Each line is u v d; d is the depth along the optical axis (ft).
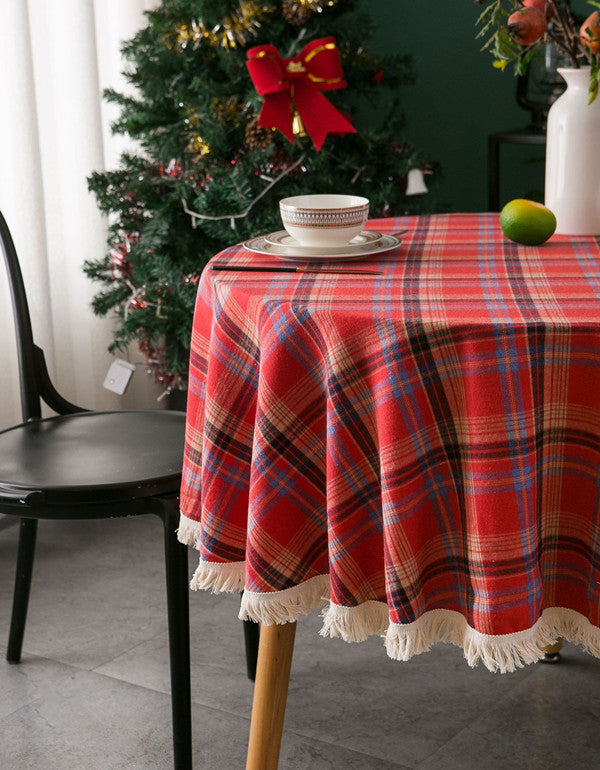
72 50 7.59
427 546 3.38
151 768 4.58
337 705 5.01
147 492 4.32
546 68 7.39
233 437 3.69
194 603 6.12
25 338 5.21
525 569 3.23
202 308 3.94
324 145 6.79
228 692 5.17
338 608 3.46
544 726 4.78
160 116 6.85
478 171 9.16
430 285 3.64
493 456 3.15
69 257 7.95
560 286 3.60
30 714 5.02
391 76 7.31
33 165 7.29
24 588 5.35
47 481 4.32
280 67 5.93
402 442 3.21
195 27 6.51
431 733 4.76
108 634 5.78
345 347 3.25
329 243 4.16
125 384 7.59
